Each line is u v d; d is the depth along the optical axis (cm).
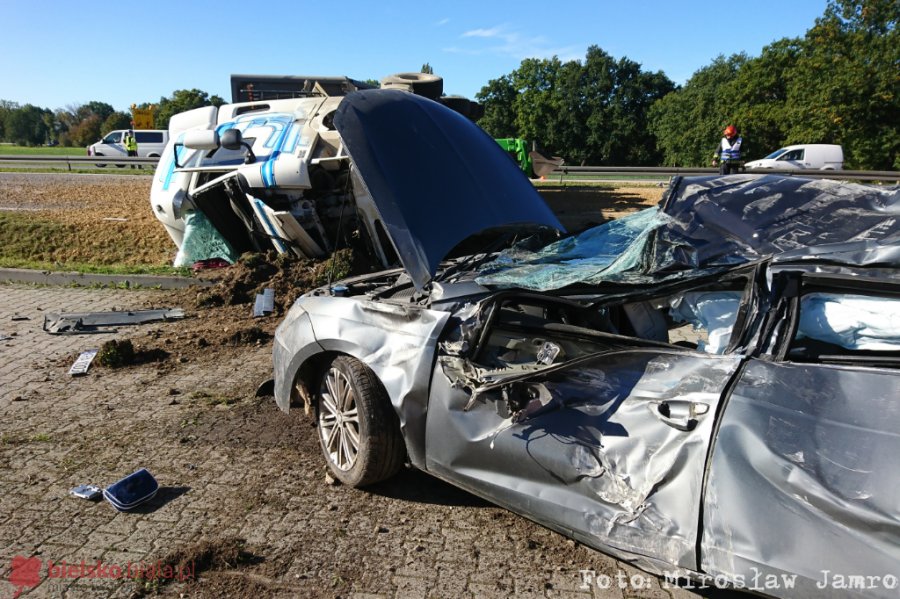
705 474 228
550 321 323
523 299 311
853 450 206
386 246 863
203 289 797
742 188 325
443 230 371
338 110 390
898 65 2809
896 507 191
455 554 303
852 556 194
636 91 5706
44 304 782
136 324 703
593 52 5853
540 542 312
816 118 2988
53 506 342
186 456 399
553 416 282
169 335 661
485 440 297
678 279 285
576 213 1455
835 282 251
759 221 298
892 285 237
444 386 314
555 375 289
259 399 489
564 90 5800
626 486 251
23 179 2158
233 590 278
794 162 2548
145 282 870
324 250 884
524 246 408
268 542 311
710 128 4575
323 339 370
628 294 293
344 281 445
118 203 1611
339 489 361
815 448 212
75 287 872
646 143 5784
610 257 334
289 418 455
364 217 827
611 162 5822
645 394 262
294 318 404
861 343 245
